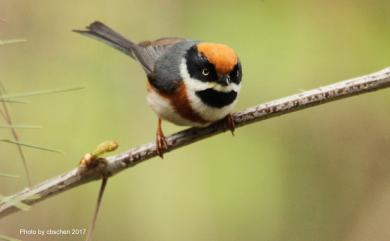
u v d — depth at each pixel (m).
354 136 12.76
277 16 11.81
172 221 11.70
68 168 11.29
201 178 11.86
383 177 12.92
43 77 12.10
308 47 11.66
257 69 11.49
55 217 11.98
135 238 11.71
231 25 11.87
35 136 11.45
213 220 11.70
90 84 11.87
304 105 8.66
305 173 12.30
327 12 12.08
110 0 12.98
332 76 11.66
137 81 12.00
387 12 12.16
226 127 9.33
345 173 12.63
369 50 11.95
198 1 12.43
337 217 12.52
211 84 9.22
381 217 12.75
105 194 11.87
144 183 11.91
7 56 12.41
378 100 12.83
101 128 11.52
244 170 11.95
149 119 11.83
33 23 12.72
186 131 9.31
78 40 12.58
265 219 11.84
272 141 12.30
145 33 12.82
